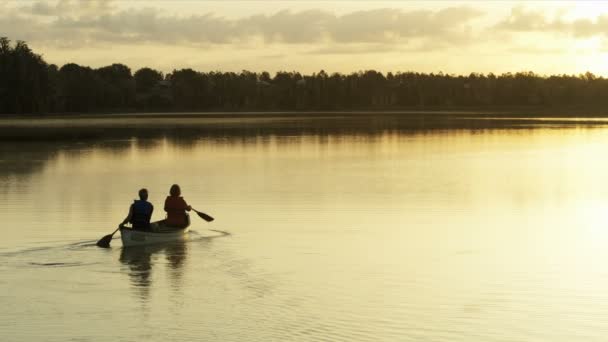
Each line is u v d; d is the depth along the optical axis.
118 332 14.18
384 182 37.84
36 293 16.73
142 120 137.25
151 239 22.03
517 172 42.88
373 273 18.42
